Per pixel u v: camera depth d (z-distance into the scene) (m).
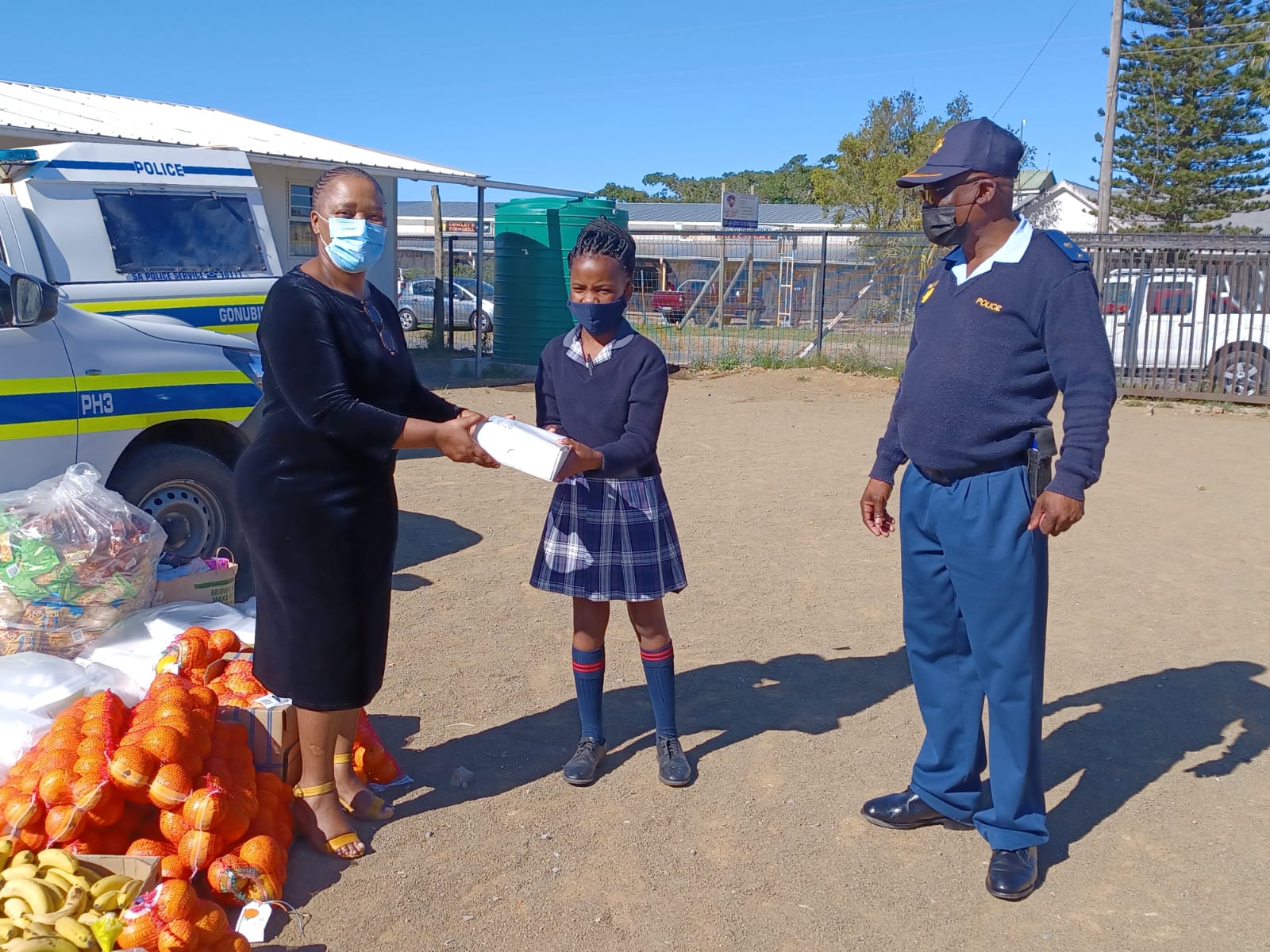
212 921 2.77
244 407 5.89
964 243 3.30
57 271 7.39
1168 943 3.06
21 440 4.95
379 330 3.38
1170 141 37.50
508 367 17.45
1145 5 37.34
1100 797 3.90
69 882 2.78
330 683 3.29
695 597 6.19
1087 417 3.07
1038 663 3.29
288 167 14.80
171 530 5.62
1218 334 14.90
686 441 11.59
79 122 12.71
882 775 4.04
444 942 3.00
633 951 2.98
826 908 3.20
